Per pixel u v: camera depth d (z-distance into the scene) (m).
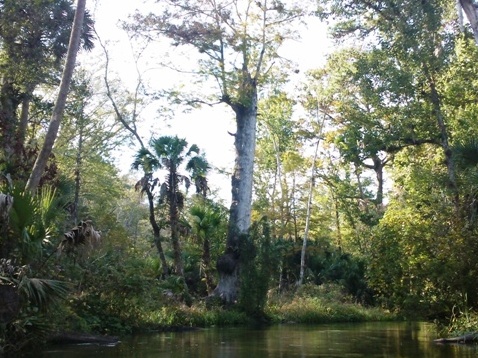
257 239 25.12
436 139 23.05
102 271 15.83
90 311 15.38
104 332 15.59
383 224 15.45
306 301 27.83
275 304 27.39
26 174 16.80
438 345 12.43
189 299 24.02
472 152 16.19
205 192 28.84
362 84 22.48
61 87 13.34
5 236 10.65
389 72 21.61
